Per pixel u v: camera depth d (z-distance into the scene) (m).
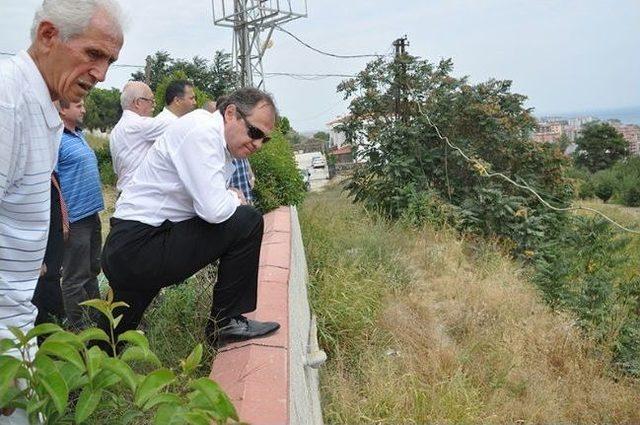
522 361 5.38
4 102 1.51
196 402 1.42
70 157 3.73
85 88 1.70
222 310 2.63
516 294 6.86
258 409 1.94
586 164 59.38
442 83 10.98
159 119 4.13
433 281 7.20
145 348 1.52
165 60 21.69
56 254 3.07
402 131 10.75
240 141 2.57
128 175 4.10
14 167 1.56
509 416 4.41
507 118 10.81
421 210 9.82
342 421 3.91
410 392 4.20
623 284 7.07
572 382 5.26
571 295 6.71
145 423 1.83
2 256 1.62
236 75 18.72
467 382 4.64
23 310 1.68
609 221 7.51
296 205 6.87
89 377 1.37
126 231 2.49
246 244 2.57
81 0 1.60
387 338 5.19
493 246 9.30
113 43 1.68
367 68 11.33
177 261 2.50
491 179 10.84
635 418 4.82
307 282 5.60
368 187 10.91
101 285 4.41
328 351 4.82
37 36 1.62
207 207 2.39
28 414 1.39
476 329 5.78
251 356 2.38
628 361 5.79
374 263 7.02
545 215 10.23
